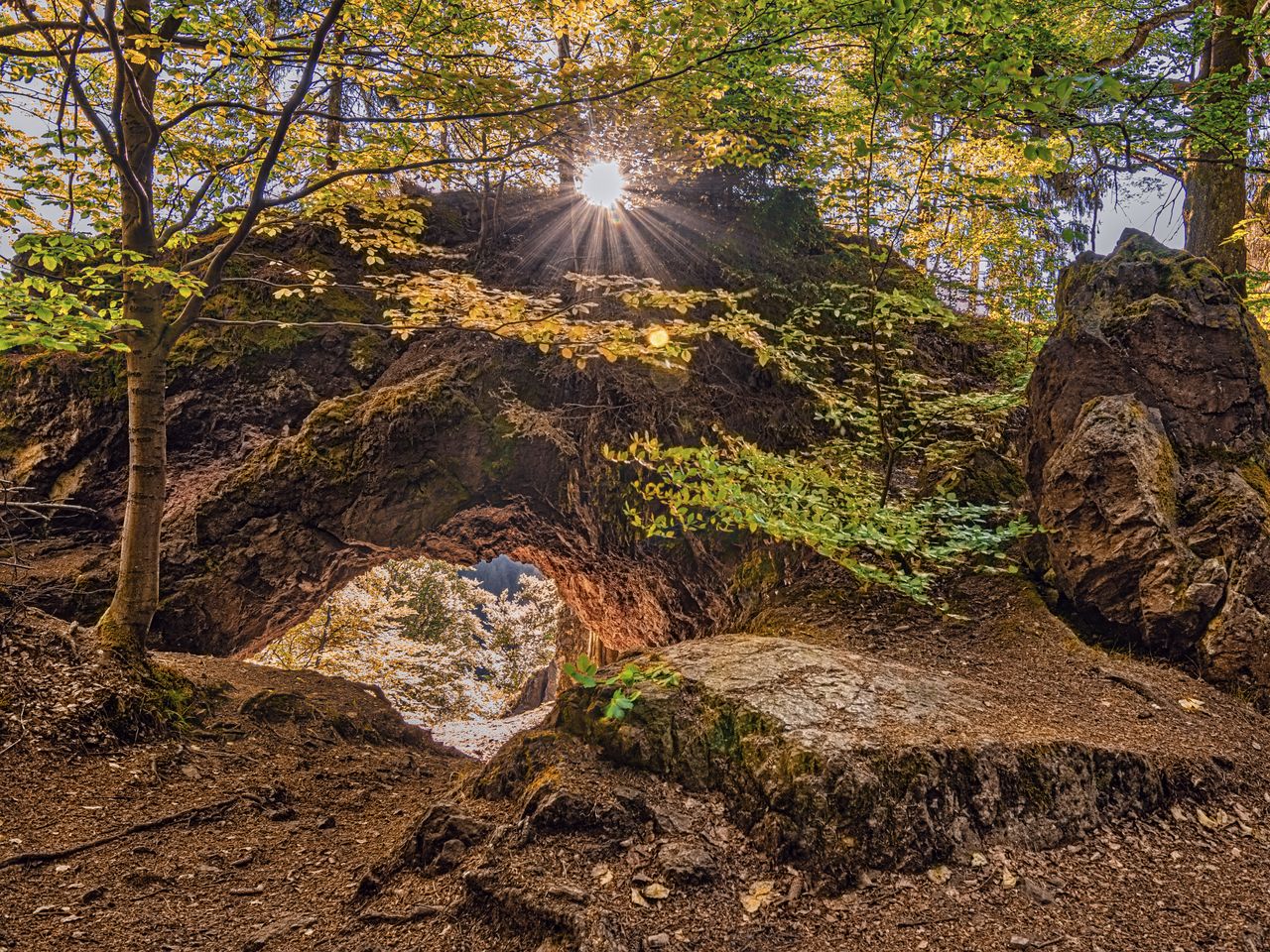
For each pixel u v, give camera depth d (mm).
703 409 8836
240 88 6688
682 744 4016
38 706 5031
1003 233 7898
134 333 5742
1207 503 5688
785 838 3404
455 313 6199
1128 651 5625
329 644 17078
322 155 7078
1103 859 3529
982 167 7953
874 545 5531
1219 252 8430
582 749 4137
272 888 3936
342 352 9492
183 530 8211
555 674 22750
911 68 4977
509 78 6211
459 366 8961
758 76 6875
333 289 9828
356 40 6148
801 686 4270
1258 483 5770
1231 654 5105
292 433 9031
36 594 7270
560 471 8953
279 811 4984
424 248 7457
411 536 8586
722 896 3229
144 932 3375
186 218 6426
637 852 3461
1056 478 6160
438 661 18984
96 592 7504
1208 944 2893
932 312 6848
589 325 6102
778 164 10547
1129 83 6027
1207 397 6102
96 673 5477
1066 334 6617
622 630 11695
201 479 8844
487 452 8719
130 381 5848
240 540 8266
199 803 4867
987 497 6977
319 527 8477
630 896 3180
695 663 4645
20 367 9336
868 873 3309
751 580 7676
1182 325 6215
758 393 9227
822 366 9391
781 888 3268
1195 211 8758
